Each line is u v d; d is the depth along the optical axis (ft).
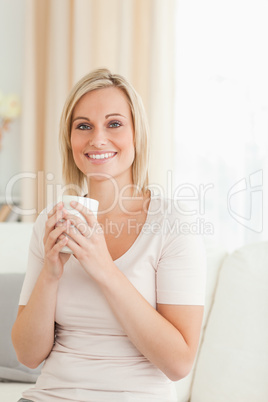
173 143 12.57
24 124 13.55
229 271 6.24
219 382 5.60
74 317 4.42
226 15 12.48
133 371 4.25
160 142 12.48
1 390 6.11
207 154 12.55
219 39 12.54
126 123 4.72
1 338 6.49
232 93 12.38
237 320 5.83
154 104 12.51
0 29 14.14
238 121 12.32
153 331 4.08
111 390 4.21
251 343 5.66
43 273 4.34
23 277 6.88
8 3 14.08
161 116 12.49
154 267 4.47
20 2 14.03
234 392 5.49
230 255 6.49
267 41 12.17
